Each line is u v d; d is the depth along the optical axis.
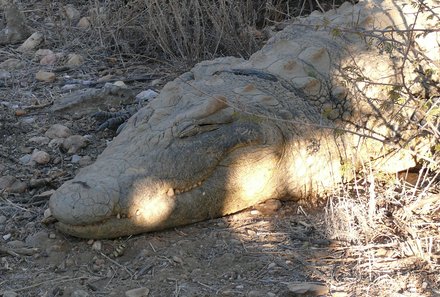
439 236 2.40
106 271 2.32
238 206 2.49
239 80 2.64
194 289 2.25
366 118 2.65
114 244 2.38
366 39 2.71
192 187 2.41
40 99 2.99
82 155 2.73
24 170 2.67
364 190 2.58
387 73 2.68
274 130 2.49
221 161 2.44
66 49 3.29
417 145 2.66
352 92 2.66
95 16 3.38
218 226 2.46
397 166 2.66
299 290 2.24
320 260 2.34
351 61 2.70
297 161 2.54
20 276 2.30
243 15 3.33
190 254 2.36
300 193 2.56
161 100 2.54
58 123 2.88
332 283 2.27
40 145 2.77
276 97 2.60
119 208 2.35
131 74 3.16
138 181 2.37
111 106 2.96
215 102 2.44
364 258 2.34
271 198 2.54
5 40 3.34
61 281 2.29
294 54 2.73
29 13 3.52
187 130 2.41
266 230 2.44
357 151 2.62
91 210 2.32
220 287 2.26
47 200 2.54
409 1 2.78
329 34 2.77
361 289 2.25
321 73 2.68
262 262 2.34
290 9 3.49
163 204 2.38
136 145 2.43
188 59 3.20
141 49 3.30
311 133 2.57
